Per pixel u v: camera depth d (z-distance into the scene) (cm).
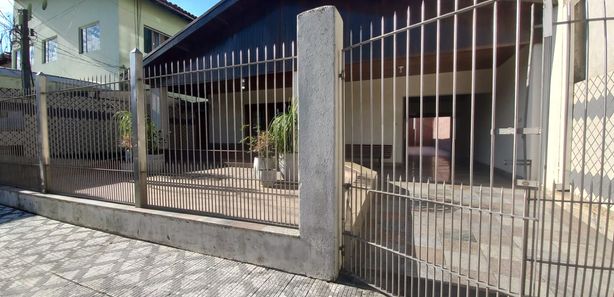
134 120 374
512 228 185
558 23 173
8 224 425
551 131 496
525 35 565
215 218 332
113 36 1138
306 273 275
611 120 389
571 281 254
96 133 423
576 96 461
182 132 385
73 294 256
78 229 405
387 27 650
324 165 261
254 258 298
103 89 413
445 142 1112
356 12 669
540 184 177
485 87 881
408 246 323
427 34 625
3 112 531
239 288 259
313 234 270
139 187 377
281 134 354
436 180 215
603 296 232
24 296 255
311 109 264
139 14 1204
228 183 342
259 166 334
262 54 760
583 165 192
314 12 259
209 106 410
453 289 246
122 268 297
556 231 347
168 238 346
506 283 251
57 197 447
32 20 1340
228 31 797
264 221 315
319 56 258
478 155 1012
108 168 414
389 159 870
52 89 475
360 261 271
